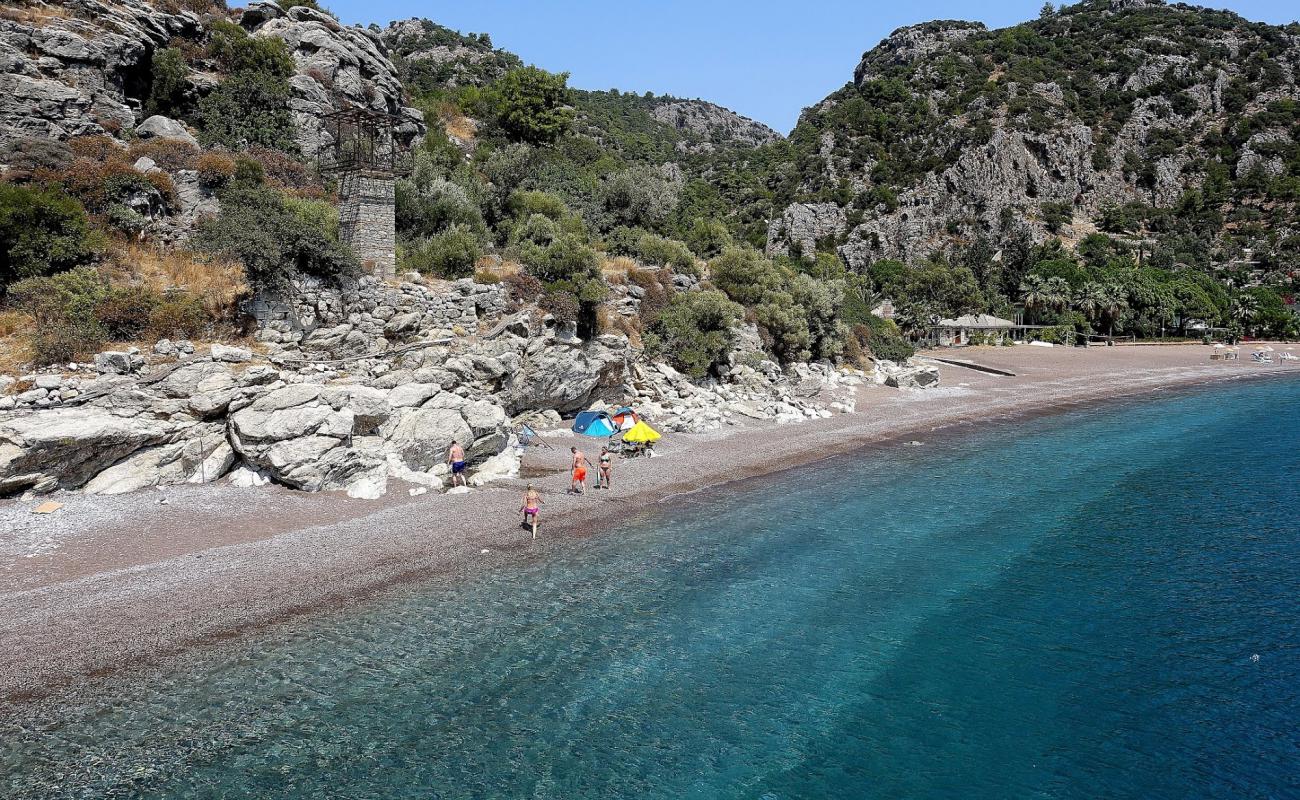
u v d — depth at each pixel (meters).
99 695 14.70
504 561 22.53
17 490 23.14
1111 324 119.62
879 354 73.81
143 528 22.47
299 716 14.50
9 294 28.52
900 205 164.50
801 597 20.84
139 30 45.78
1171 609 20.41
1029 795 13.09
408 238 46.78
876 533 26.27
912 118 184.88
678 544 24.61
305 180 44.84
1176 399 62.53
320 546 22.38
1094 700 16.08
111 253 31.50
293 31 57.66
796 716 15.30
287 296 33.47
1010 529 26.97
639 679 16.44
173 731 13.81
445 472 30.22
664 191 73.56
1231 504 30.28
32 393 24.44
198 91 47.66
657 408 43.69
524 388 37.66
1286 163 190.38
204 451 26.59
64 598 18.06
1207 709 15.74
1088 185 183.38
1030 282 126.88
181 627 17.33
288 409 27.14
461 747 13.88
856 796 13.01
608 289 44.44
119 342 28.52
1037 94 192.62
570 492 29.78
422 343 35.41
